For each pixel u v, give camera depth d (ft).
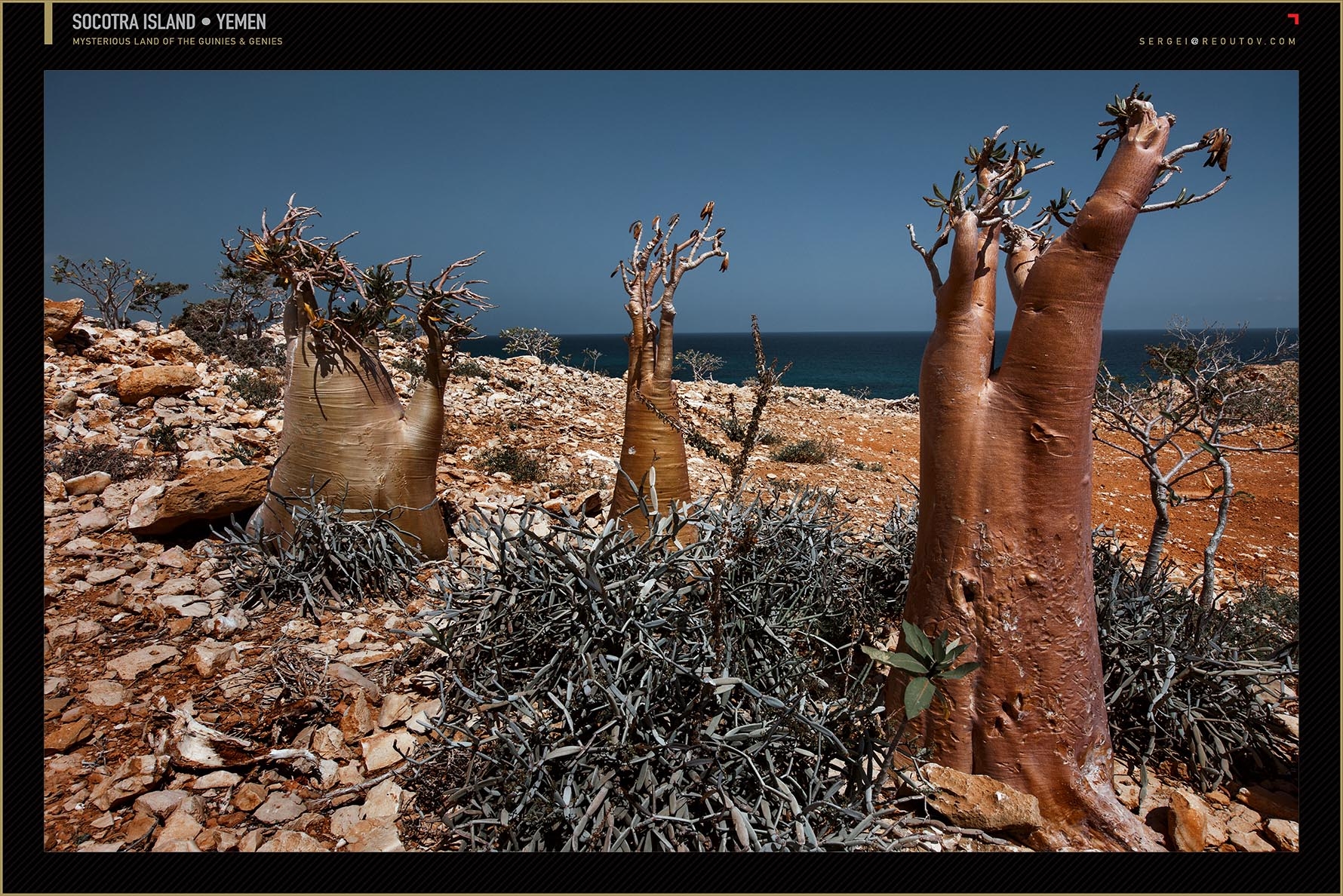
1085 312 7.66
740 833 6.83
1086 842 8.16
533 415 30.63
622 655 7.96
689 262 12.16
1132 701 10.11
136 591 11.98
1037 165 8.19
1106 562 11.80
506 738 7.52
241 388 25.27
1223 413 12.78
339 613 12.28
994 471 8.19
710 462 26.16
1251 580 18.80
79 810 7.67
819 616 10.93
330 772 8.57
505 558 9.67
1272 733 10.08
